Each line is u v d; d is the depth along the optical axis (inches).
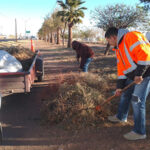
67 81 195.6
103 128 138.7
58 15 1067.9
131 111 164.1
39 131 139.0
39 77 277.0
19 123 152.5
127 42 110.4
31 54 276.5
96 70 342.3
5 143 124.6
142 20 476.4
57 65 438.9
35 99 204.7
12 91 163.8
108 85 235.1
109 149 113.8
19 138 130.3
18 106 187.8
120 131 133.6
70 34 1040.8
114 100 184.1
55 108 155.1
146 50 103.6
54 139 127.6
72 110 150.7
